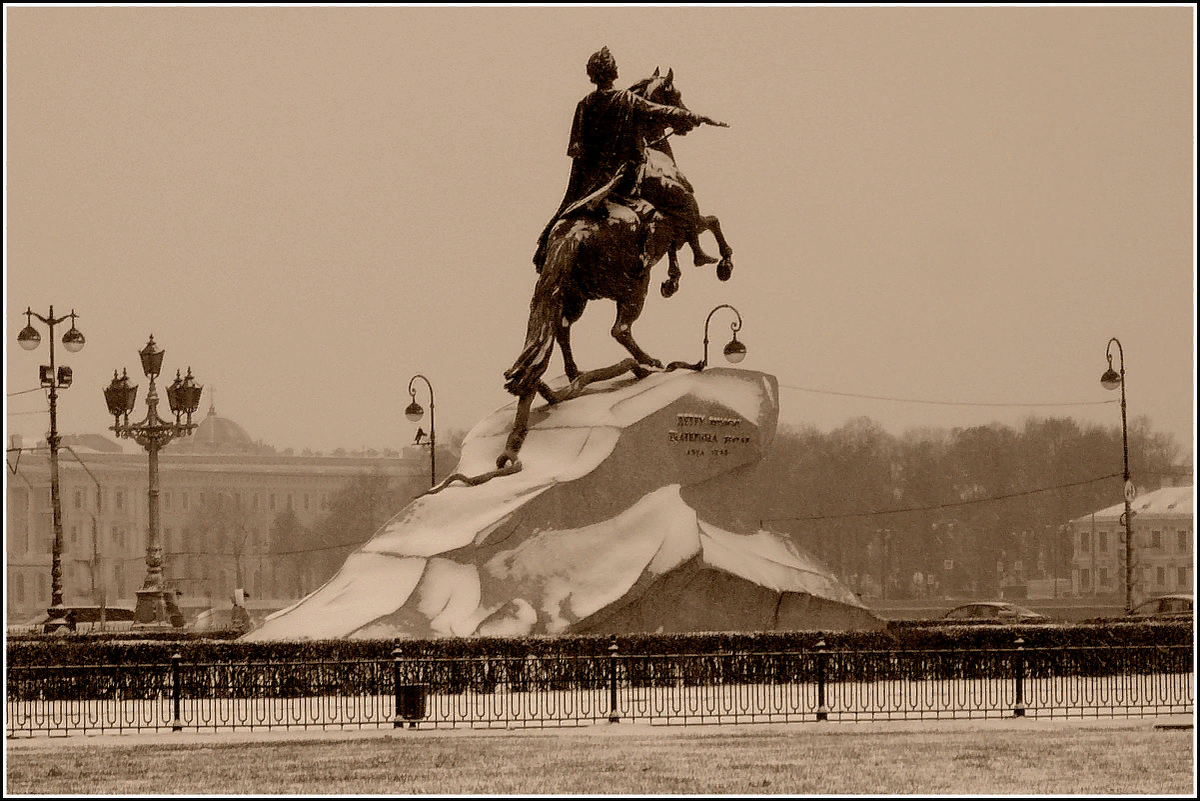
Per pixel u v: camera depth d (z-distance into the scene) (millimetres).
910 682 93875
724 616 111312
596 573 108625
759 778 64750
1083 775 65438
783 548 118062
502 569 107062
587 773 66062
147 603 173000
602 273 115562
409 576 106438
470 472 113375
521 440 113625
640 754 71312
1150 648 98188
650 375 118688
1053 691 91938
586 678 95312
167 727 83000
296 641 97625
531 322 114438
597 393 116312
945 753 71250
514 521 108125
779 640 102375
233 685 93312
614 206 115688
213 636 125750
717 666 96438
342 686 93812
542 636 101938
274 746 75250
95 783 65000
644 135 116312
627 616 108125
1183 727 81000
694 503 115438
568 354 118062
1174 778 64750
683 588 109750
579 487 110562
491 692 93125
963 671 98250
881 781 64125
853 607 115438
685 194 117125
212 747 75062
